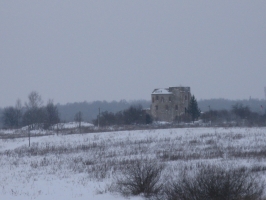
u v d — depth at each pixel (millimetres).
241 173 57250
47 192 61594
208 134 165125
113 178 71062
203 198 45438
